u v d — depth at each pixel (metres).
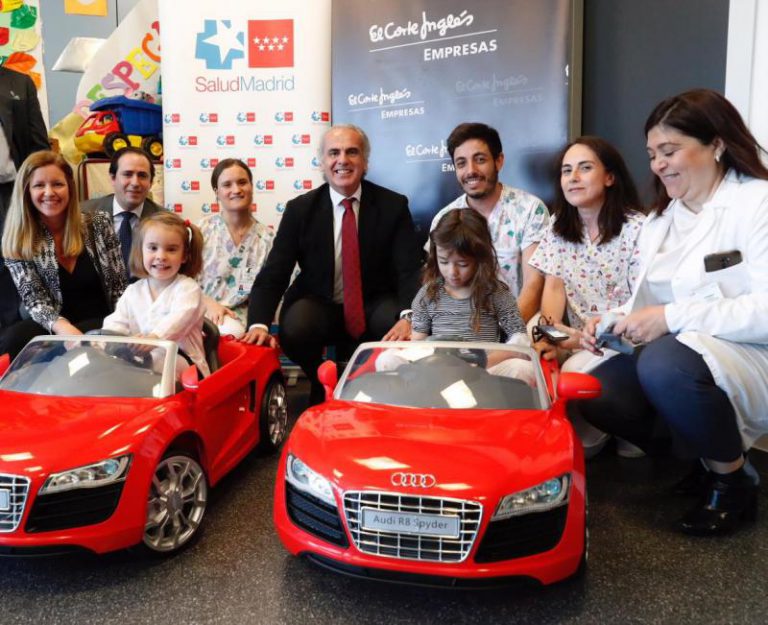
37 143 5.54
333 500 2.00
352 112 5.19
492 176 3.94
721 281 2.50
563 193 3.44
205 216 5.07
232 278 4.84
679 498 2.97
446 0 4.80
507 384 2.52
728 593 2.16
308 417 2.42
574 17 4.55
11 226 3.67
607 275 3.42
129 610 2.08
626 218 3.35
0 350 3.67
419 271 4.12
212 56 5.38
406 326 3.44
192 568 2.36
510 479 1.95
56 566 2.36
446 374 2.55
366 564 1.94
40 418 2.37
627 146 4.69
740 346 2.44
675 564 2.37
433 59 4.89
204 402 2.75
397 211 4.24
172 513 2.45
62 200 3.67
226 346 3.68
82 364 2.76
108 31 6.53
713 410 2.41
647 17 4.45
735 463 2.56
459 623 2.01
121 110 5.62
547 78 4.56
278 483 2.22
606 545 2.52
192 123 5.44
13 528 2.06
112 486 2.19
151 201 5.04
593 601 2.13
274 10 5.31
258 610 2.08
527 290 3.74
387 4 4.98
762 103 3.66
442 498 1.90
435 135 4.95
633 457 3.54
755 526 2.66
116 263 4.02
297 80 5.36
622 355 3.07
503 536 1.93
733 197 2.48
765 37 3.62
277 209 5.51
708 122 2.46
